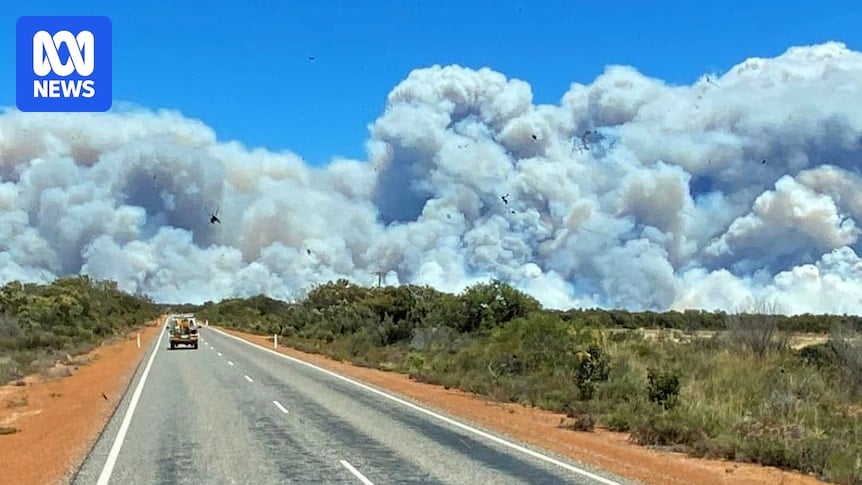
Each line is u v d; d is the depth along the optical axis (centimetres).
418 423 1773
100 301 10506
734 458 1452
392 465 1234
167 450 1391
